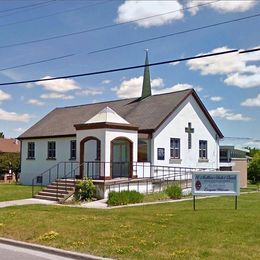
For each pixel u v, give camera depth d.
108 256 11.30
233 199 24.92
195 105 37.06
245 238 12.50
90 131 28.55
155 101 36.97
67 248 12.37
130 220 15.77
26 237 14.11
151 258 10.77
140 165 31.00
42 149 39.00
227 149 43.50
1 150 65.19
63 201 24.70
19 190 32.12
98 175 29.53
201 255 10.79
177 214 16.98
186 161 35.75
